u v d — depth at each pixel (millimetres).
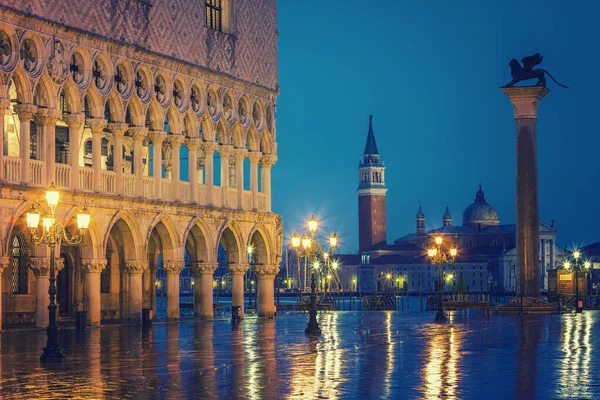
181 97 78875
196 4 80188
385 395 31891
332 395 31938
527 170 93250
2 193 61312
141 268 73562
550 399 31047
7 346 51500
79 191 67312
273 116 90938
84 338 57938
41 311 64750
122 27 71750
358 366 40625
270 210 90938
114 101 71688
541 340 55594
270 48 90688
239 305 86250
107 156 79688
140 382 35250
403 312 110188
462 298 124125
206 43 81562
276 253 90688
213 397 31531
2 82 61469
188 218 79125
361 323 77938
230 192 85688
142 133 74062
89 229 69062
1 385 34500
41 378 36500
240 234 86125
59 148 75125
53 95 65188
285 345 52219
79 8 67438
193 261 82750
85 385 34438
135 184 73875
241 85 86125
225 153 84625
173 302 78062
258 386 34156
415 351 48094
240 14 86125
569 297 111812
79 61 68312
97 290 69938
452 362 42312
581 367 40156
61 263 65625
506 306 95000
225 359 43844
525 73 92688
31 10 63219
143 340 56188
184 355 45938
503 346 51156
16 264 74500
